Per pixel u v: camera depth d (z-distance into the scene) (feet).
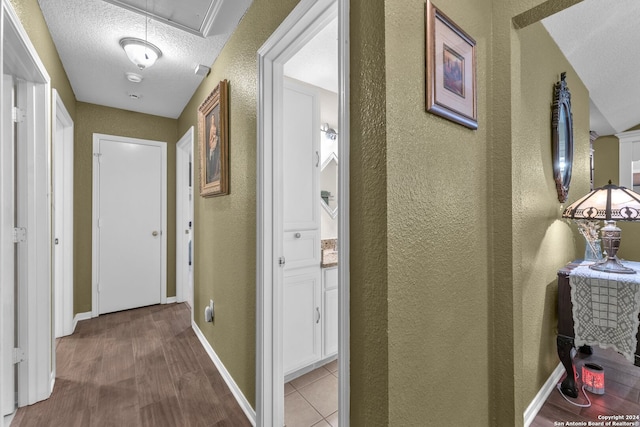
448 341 3.48
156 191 12.50
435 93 3.24
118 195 11.67
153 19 6.35
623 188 5.73
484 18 4.09
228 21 6.36
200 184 9.01
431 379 3.26
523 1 3.95
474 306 3.86
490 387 4.12
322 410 6.05
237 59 6.48
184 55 7.78
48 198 6.50
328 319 7.68
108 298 11.46
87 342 9.00
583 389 6.35
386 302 2.83
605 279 5.55
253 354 5.66
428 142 3.25
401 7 2.97
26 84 6.20
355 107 3.17
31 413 5.90
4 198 5.79
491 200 4.18
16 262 6.16
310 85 9.04
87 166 11.02
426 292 3.21
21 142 6.16
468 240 3.78
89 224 11.07
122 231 11.75
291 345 6.93
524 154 5.49
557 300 6.67
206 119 8.17
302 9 4.09
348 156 3.24
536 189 5.91
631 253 10.98
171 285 12.87
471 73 3.76
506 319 4.07
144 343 8.96
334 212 9.97
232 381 6.58
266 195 5.30
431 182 3.28
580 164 8.23
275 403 5.32
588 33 6.37
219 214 7.50
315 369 7.57
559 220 6.93
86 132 11.00
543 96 6.20
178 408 6.05
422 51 3.19
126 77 9.05
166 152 12.71
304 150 7.25
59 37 7.01
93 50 7.59
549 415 5.60
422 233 3.17
